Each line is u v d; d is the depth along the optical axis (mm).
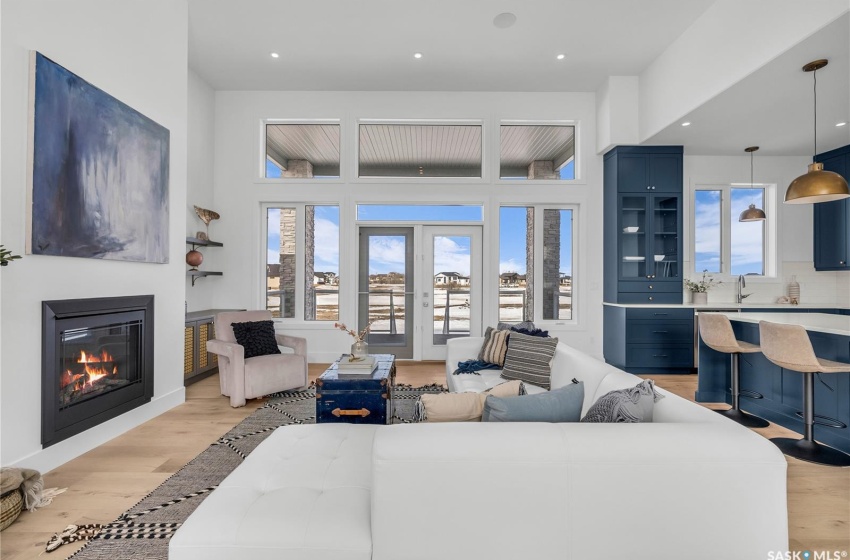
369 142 5793
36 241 2188
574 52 4398
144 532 1777
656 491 1100
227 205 5320
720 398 3697
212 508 1245
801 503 2023
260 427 3004
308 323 5367
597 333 5359
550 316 5516
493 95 5344
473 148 5852
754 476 1101
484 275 5375
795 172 5328
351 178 5348
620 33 4047
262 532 1144
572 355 2551
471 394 1473
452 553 1103
